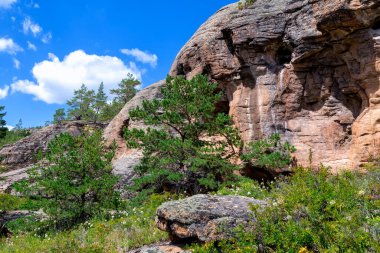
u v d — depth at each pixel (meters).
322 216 4.82
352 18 13.18
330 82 15.76
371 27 13.59
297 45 15.79
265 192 10.23
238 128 17.62
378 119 13.24
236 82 18.61
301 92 16.39
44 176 14.62
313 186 6.19
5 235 16.17
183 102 16.70
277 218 5.47
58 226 13.67
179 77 17.11
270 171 16.14
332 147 15.16
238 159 17.09
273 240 4.89
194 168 14.78
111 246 8.24
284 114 16.62
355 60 14.24
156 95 25.98
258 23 17.12
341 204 5.20
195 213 6.75
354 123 14.32
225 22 19.91
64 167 14.31
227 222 6.11
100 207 13.91
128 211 13.48
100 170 15.16
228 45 18.94
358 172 12.65
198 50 20.69
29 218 14.20
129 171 22.30
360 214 5.15
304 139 15.83
